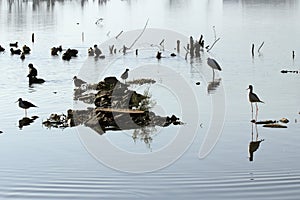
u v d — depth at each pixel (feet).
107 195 70.59
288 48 252.01
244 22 399.44
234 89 149.69
